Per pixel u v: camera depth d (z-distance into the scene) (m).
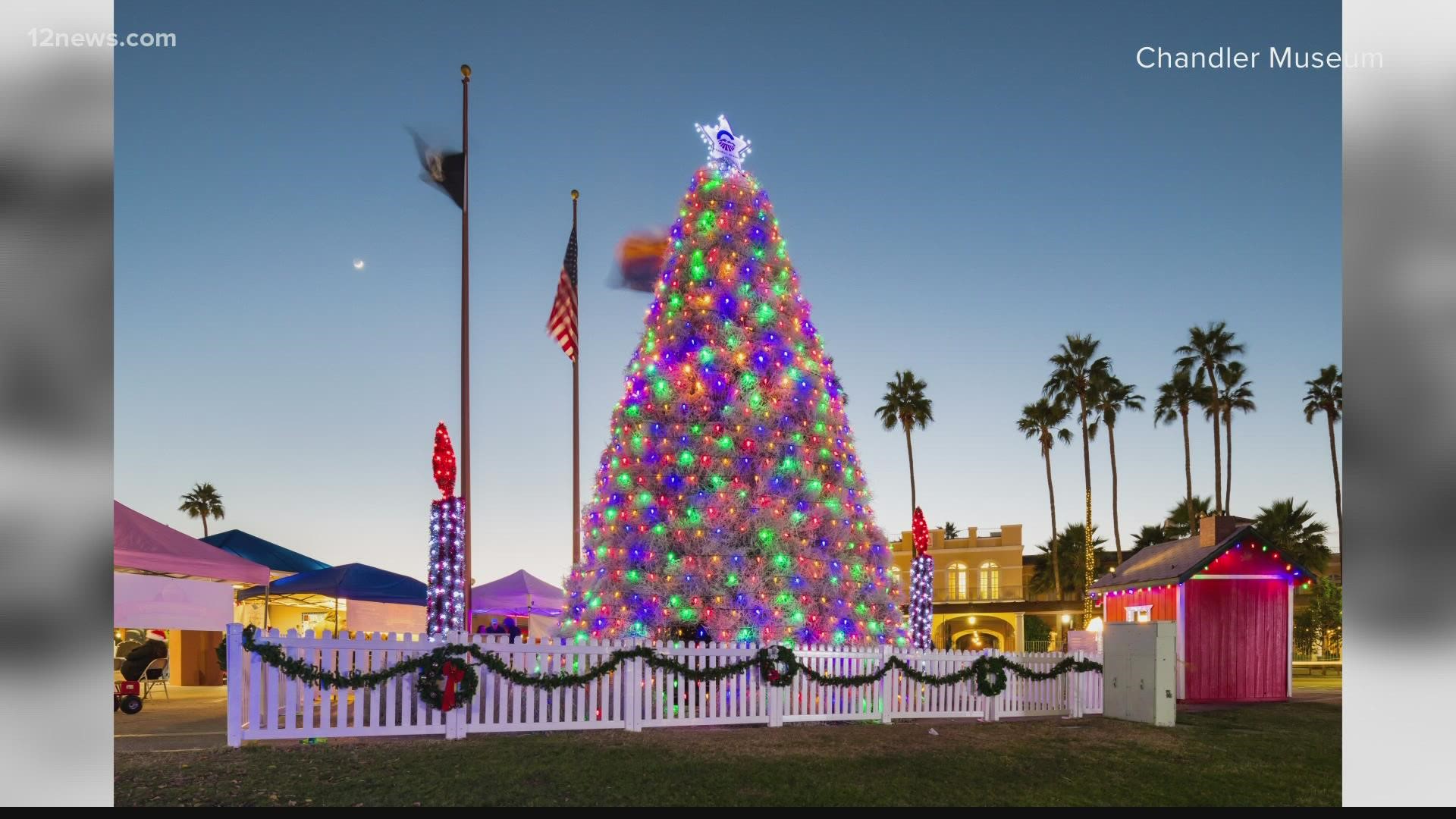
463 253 17.67
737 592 13.82
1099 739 12.05
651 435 14.80
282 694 12.09
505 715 11.09
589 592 14.57
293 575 24.17
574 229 23.38
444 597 16.72
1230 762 10.35
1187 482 55.56
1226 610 18.62
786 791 8.21
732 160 16.61
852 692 13.36
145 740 10.49
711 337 15.12
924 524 20.89
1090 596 51.47
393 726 10.51
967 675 14.12
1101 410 56.09
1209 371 54.81
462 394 17.25
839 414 15.87
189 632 22.53
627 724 11.68
